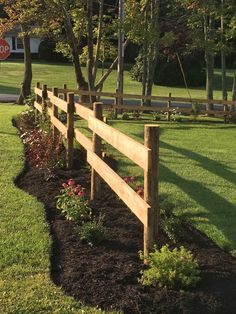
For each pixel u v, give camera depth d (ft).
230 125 52.65
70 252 16.01
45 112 37.91
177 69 133.80
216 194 23.88
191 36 64.49
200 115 62.69
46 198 22.21
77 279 13.94
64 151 30.48
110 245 16.53
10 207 20.62
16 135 39.17
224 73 65.51
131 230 17.99
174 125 51.47
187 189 24.75
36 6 60.80
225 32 61.16
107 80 127.34
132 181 22.72
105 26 61.26
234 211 21.18
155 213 14.43
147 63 69.41
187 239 17.48
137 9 65.26
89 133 40.57
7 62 173.17
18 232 17.60
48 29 64.49
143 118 56.80
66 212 19.43
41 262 15.06
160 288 13.15
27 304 12.50
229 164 31.09
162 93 113.50
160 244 16.75
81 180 25.46
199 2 59.36
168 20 71.67
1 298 12.78
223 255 16.07
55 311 12.22
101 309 12.39
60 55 179.01
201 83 135.23
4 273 14.25
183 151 35.53
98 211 20.20
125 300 12.71
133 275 14.02
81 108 24.84
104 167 18.86
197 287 13.24
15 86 113.60
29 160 30.12
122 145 16.20
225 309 12.32
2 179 25.36
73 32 64.03
